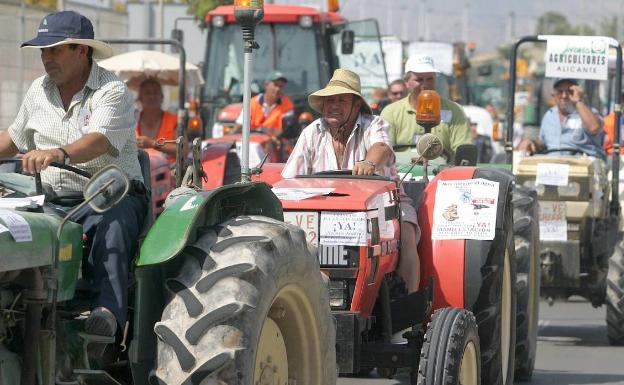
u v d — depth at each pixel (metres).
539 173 28.72
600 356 26.30
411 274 17.94
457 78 76.31
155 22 68.25
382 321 17.38
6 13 37.75
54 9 40.53
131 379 13.87
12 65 38.03
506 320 20.00
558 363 25.28
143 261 12.52
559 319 32.59
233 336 12.03
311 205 16.44
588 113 32.94
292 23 47.84
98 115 14.03
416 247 18.19
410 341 17.02
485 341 18.28
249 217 13.38
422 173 21.22
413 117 26.17
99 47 14.26
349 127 19.02
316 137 19.08
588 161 28.83
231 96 47.94
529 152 33.25
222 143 32.44
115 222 13.34
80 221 13.41
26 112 14.68
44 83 14.53
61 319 13.09
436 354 16.41
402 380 22.62
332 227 16.38
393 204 17.53
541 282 28.83
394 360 16.91
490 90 116.19
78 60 14.30
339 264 16.36
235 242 12.68
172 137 32.81
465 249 18.22
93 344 13.05
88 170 14.07
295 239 13.34
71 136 14.31
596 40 28.69
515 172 28.98
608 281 27.81
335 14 49.56
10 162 14.96
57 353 12.86
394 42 66.81
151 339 12.90
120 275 13.05
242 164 16.52
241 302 12.16
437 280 18.19
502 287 18.95
